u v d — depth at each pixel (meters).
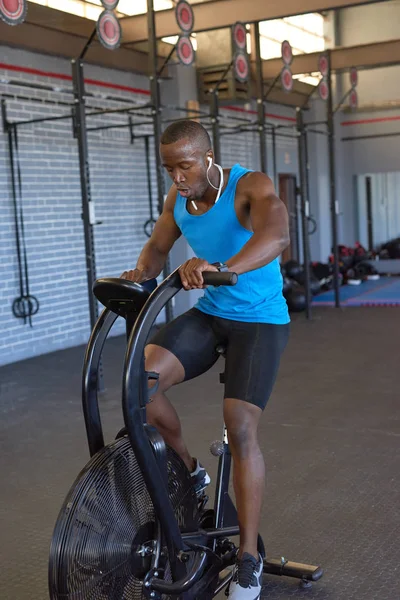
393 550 2.65
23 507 3.24
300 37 12.16
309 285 8.65
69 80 7.55
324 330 7.82
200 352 2.12
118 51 8.08
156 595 1.88
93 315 5.53
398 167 13.36
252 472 2.02
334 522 2.91
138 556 1.88
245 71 7.27
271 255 1.89
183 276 1.75
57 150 7.43
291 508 3.07
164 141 1.94
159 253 2.29
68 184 7.61
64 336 7.60
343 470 3.52
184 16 6.29
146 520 1.91
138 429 1.75
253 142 11.20
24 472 3.71
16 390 5.66
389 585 2.39
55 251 7.46
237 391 2.03
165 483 1.83
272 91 11.20
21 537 2.92
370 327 7.87
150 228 8.88
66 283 7.62
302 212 8.60
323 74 8.99
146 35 7.57
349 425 4.27
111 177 8.25
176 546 1.88
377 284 11.97
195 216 2.07
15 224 6.92
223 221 2.04
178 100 8.98
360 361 6.11
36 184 7.19
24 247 7.03
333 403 4.79
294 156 12.62
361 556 2.61
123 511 1.84
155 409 2.09
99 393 5.38
